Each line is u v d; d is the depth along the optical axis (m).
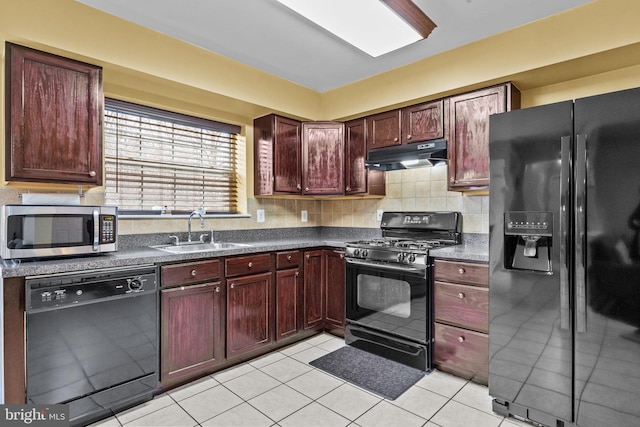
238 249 2.45
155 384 2.02
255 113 3.11
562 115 1.69
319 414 1.88
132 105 2.57
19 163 1.77
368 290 2.68
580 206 1.62
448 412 1.90
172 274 2.10
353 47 2.48
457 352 2.25
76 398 1.73
